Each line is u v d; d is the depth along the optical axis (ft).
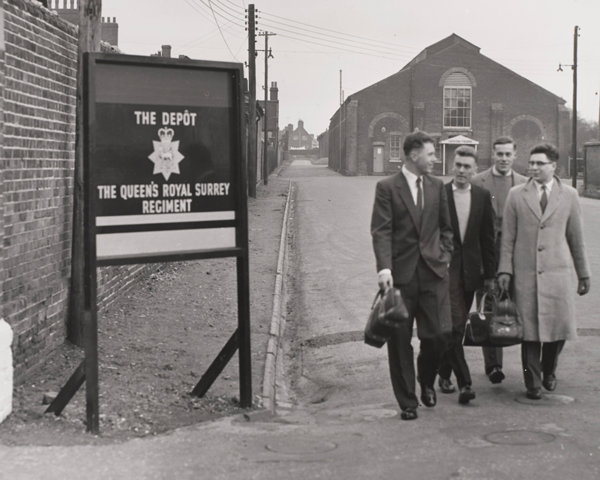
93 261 16.49
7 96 19.97
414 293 17.19
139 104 17.30
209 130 18.08
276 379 23.57
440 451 14.55
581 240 19.51
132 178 17.28
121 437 16.16
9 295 20.26
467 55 183.21
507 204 19.94
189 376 22.00
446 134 184.24
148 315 30.45
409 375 17.34
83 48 24.35
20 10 20.98
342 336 29.04
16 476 13.15
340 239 59.62
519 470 13.33
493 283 19.88
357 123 187.52
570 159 176.24
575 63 122.62
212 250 18.17
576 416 17.16
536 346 19.33
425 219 17.17
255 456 14.38
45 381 20.71
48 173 23.38
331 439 15.69
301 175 203.31
